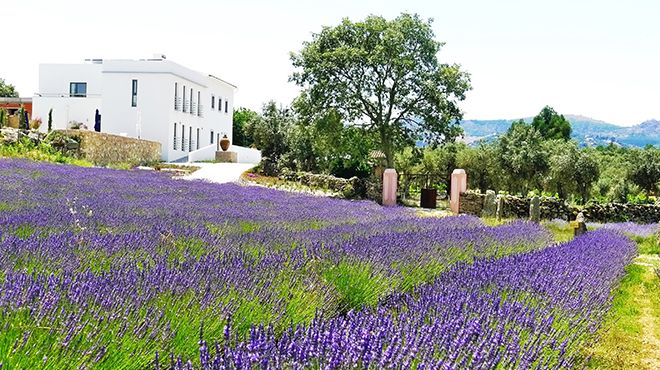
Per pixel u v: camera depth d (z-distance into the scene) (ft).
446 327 14.88
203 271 18.90
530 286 21.81
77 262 18.62
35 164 65.31
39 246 19.90
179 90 151.43
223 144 144.25
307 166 146.92
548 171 135.13
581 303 21.08
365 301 21.30
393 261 25.32
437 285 21.68
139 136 145.38
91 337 12.87
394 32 98.63
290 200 60.80
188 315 14.76
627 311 28.53
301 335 12.94
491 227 49.08
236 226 35.09
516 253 35.45
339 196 93.40
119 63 145.59
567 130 258.78
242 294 16.99
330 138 102.73
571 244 40.65
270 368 11.30
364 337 12.41
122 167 99.71
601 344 21.86
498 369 13.44
